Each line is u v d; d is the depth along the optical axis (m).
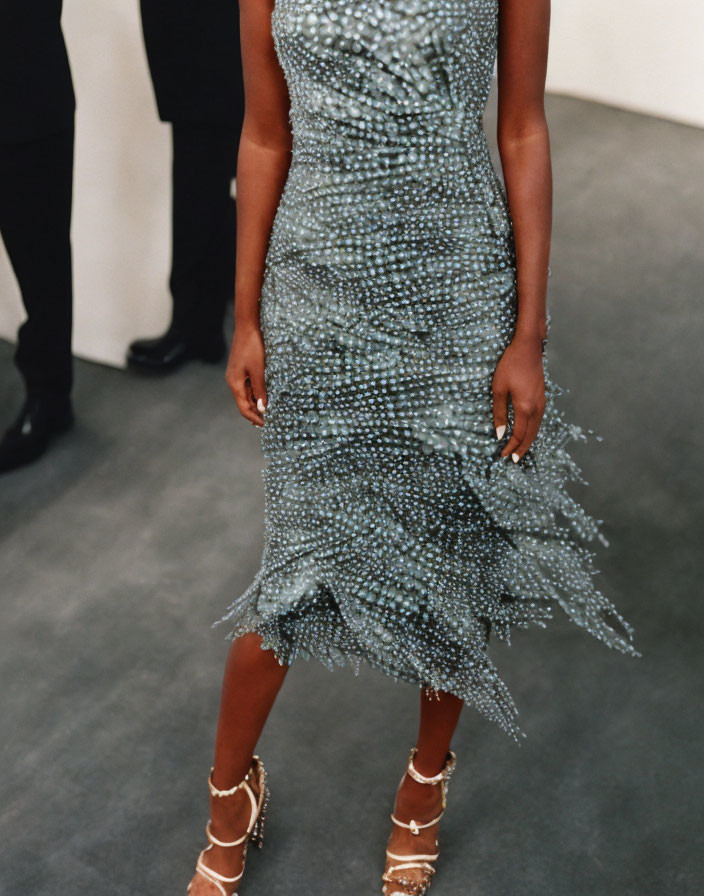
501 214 1.41
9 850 1.75
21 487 2.57
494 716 1.62
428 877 1.70
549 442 1.58
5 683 2.05
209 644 2.14
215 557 2.36
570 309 3.27
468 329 1.43
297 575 1.53
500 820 1.82
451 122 1.35
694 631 2.19
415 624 1.57
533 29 1.35
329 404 1.47
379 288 1.41
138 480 2.59
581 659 2.12
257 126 1.47
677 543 2.41
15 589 2.27
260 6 1.37
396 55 1.30
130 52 2.67
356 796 1.86
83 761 1.91
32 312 2.55
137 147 2.78
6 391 2.89
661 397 2.89
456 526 1.54
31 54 2.30
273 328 1.48
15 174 2.39
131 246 2.88
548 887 1.71
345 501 1.51
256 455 2.67
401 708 2.02
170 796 1.85
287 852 1.76
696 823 1.81
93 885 1.71
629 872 1.73
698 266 3.52
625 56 4.59
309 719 1.99
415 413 1.46
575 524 1.62
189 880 1.72
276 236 1.46
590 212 3.84
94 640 2.15
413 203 1.37
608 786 1.87
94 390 2.90
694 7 4.41
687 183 4.06
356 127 1.34
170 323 2.98
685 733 1.97
